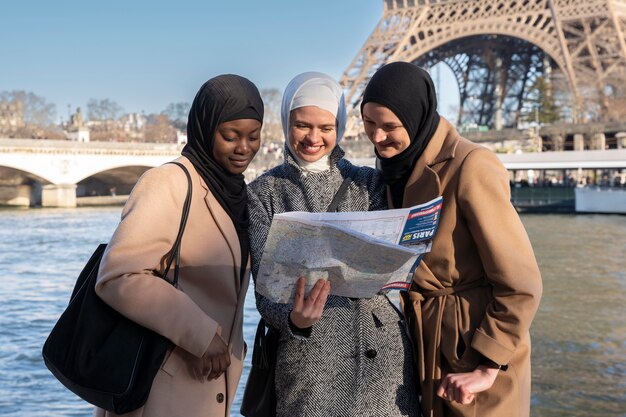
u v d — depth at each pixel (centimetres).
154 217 392
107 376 372
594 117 7675
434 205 388
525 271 399
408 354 430
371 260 378
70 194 7700
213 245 412
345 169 444
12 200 8069
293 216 365
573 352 1573
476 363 411
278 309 404
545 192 6231
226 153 408
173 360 400
